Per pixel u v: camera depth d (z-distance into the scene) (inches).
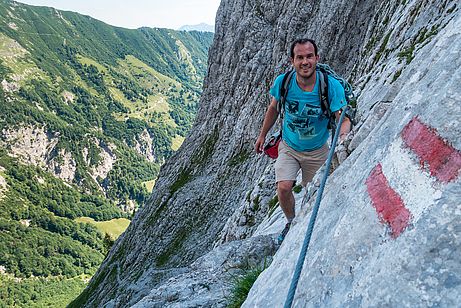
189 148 2787.9
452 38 160.2
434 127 112.0
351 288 105.1
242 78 2407.7
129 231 2768.2
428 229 91.9
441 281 81.9
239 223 824.9
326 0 1844.2
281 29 2082.9
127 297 930.1
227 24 2687.0
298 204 476.7
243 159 2220.7
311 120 254.4
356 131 287.3
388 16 1202.0
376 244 107.8
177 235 2245.3
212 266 371.2
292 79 247.4
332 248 125.9
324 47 1787.6
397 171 118.2
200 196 2305.6
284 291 149.1
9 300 7480.3
